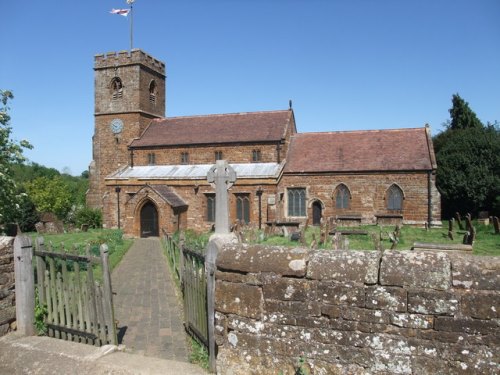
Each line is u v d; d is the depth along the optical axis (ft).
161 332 30.83
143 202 113.39
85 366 20.90
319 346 15.66
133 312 36.63
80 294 24.52
